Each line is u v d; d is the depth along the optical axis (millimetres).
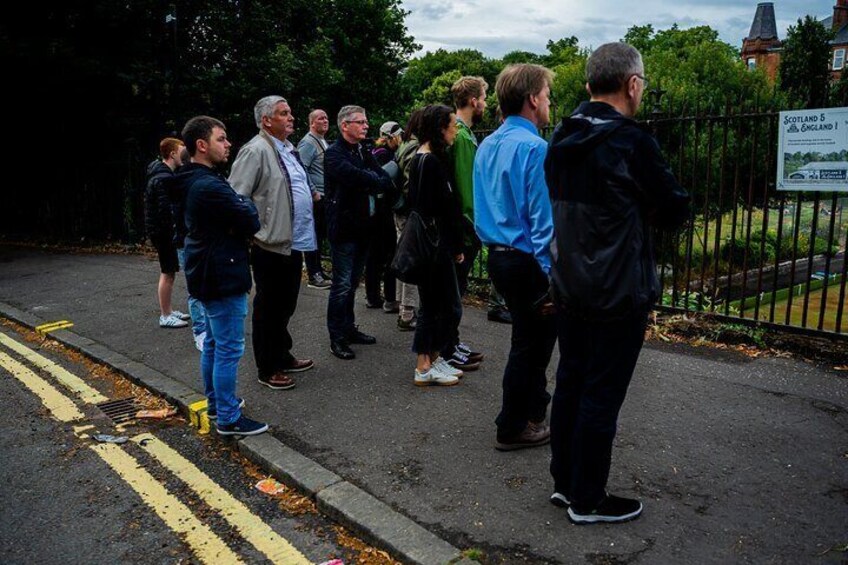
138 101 14250
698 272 10633
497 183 3359
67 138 14539
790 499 3164
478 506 3201
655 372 4891
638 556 2766
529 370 3621
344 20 26188
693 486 3303
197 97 14617
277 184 4535
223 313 3891
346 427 4160
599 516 2990
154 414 4609
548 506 3176
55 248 13109
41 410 4734
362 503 3248
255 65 15281
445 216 4465
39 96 13961
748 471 3439
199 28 14523
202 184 3705
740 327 5586
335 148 5160
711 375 4809
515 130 3350
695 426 3977
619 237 2666
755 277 10695
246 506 3410
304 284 8516
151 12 13383
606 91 2781
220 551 3025
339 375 5066
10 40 12727
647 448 3715
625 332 2756
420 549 2871
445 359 5086
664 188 2645
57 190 14078
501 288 3496
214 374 3996
